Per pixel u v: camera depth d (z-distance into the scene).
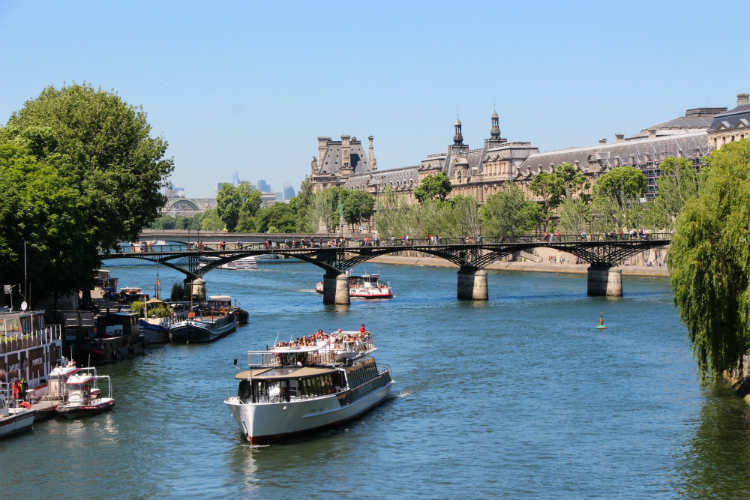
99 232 94.50
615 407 62.31
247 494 46.44
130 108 111.31
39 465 50.59
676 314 111.81
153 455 52.47
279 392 56.59
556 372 74.44
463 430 57.47
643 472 48.94
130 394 66.94
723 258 57.00
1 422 54.81
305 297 145.12
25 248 73.06
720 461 50.31
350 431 57.62
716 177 59.12
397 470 49.84
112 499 45.72
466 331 98.56
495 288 155.88
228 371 75.75
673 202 171.25
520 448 53.44
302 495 46.25
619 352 83.25
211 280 185.25
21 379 61.41
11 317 64.44
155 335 91.94
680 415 59.81
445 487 47.12
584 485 47.12
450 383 70.88
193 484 47.88
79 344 78.00
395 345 89.12
